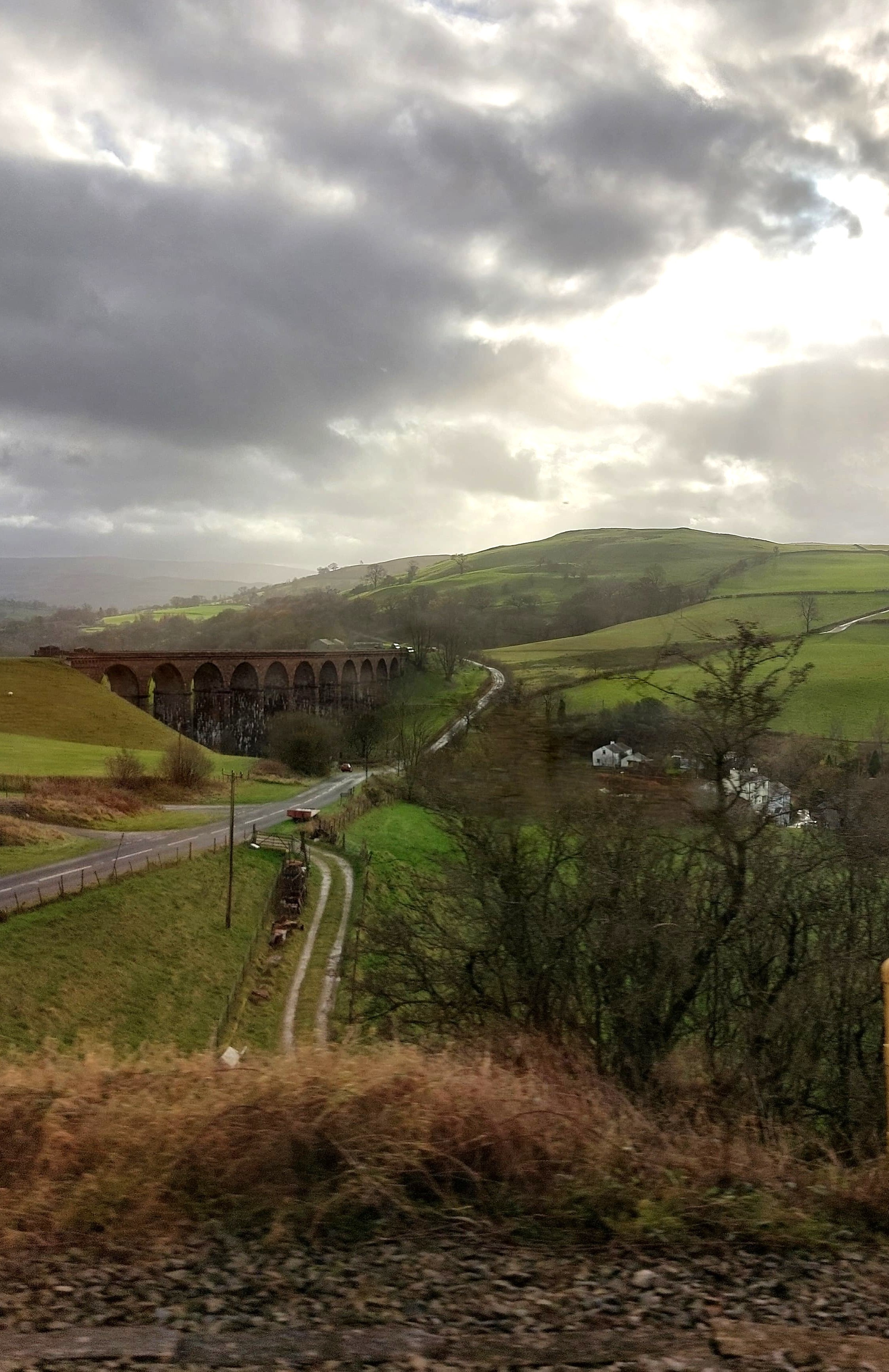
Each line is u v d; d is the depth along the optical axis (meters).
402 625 157.88
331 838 51.75
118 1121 6.42
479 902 15.62
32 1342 4.06
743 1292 4.66
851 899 15.91
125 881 39.00
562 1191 5.79
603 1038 13.97
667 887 13.73
